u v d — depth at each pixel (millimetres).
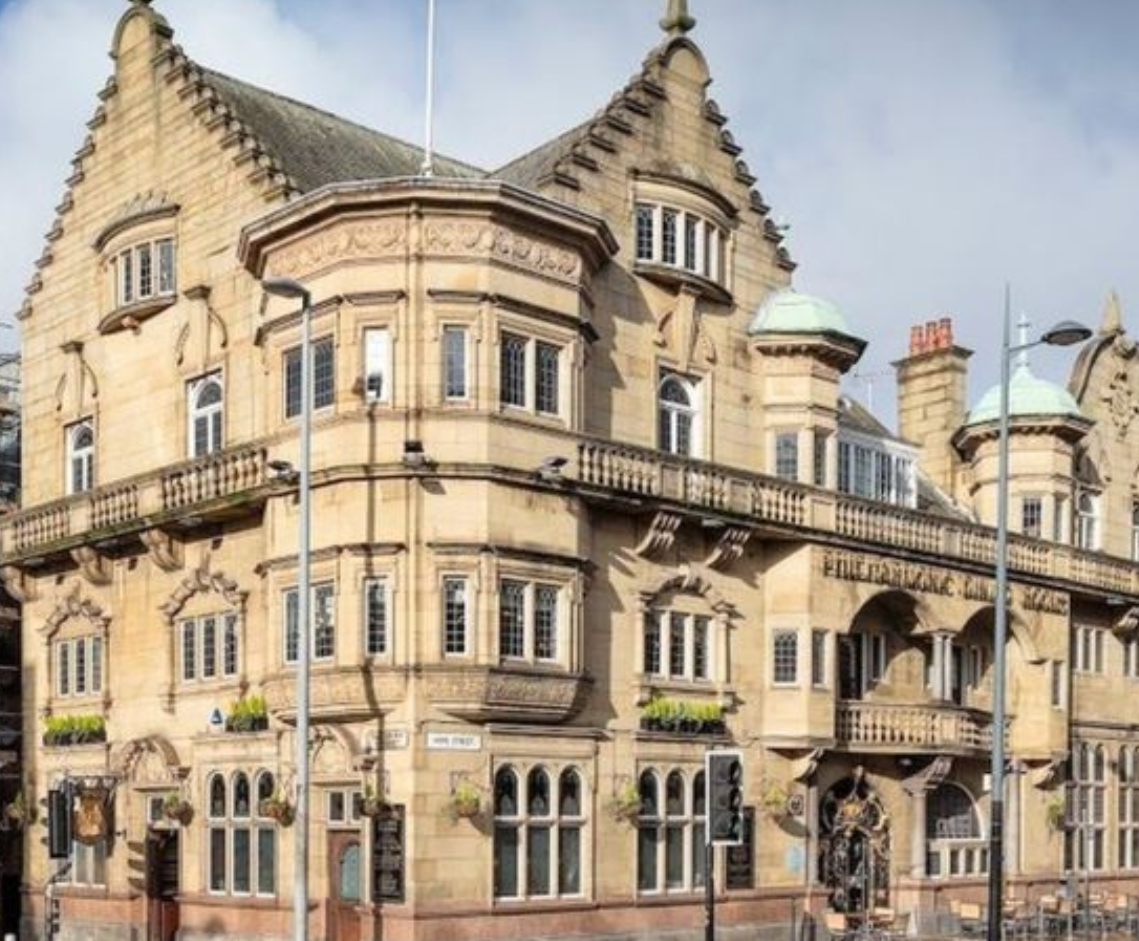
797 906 33531
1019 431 42156
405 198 28734
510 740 28703
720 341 34688
